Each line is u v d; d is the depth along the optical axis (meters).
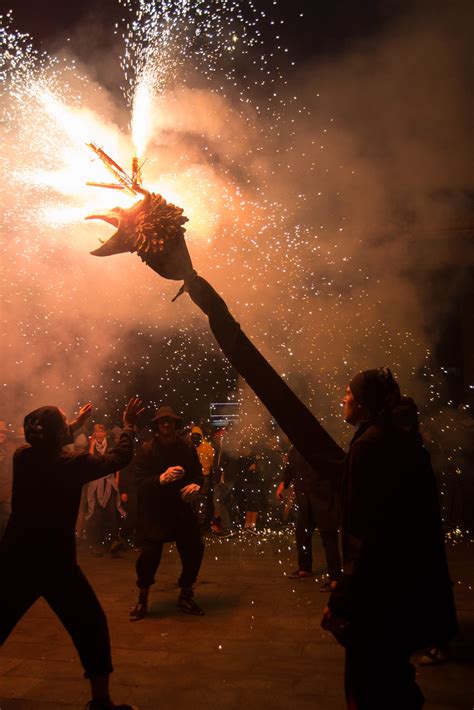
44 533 3.28
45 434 3.40
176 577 6.67
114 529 7.89
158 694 3.68
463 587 5.82
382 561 2.40
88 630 3.28
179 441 5.48
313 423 2.61
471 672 3.85
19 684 3.88
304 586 6.07
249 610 5.34
